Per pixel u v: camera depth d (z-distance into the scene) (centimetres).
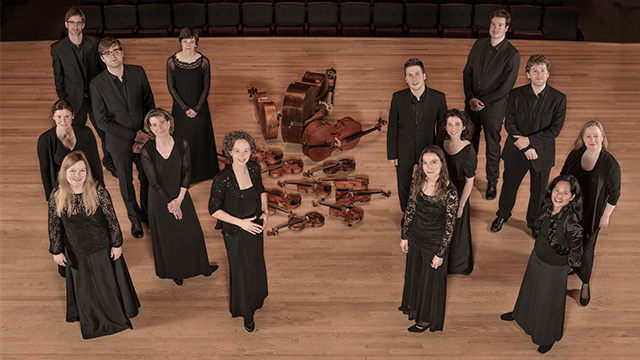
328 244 505
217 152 626
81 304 396
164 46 905
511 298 445
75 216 374
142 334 413
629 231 515
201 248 449
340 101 739
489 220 535
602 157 407
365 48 898
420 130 479
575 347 402
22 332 414
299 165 603
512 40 930
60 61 557
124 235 513
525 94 470
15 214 536
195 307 438
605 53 887
